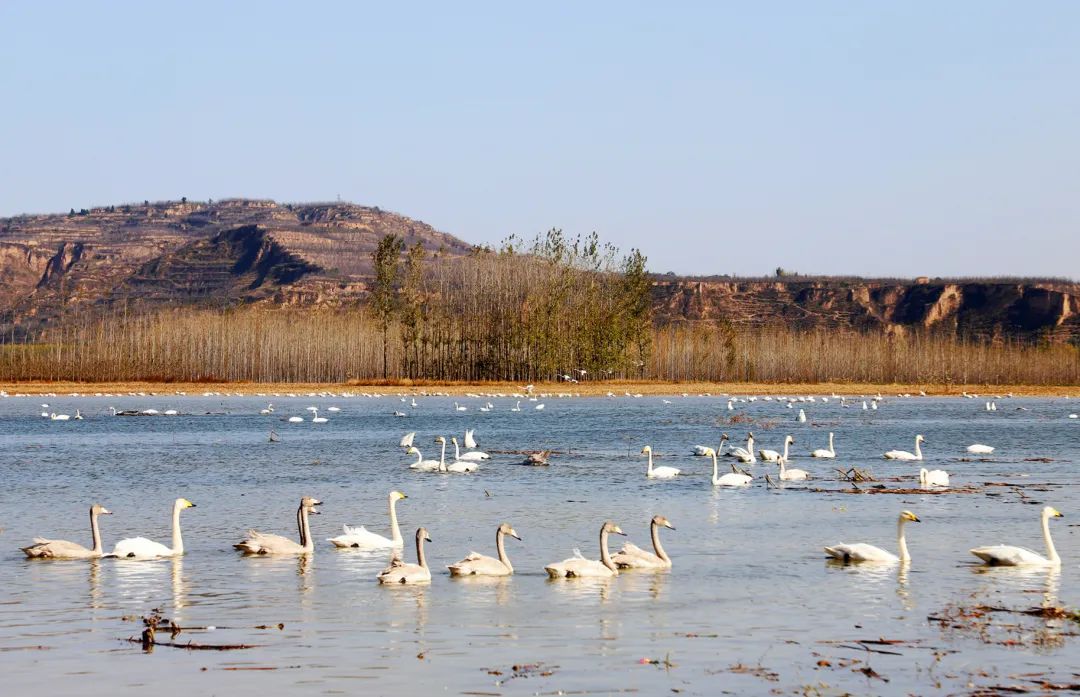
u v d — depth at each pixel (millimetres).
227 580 29812
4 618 25578
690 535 37406
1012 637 23766
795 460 65375
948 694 19922
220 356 176250
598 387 165750
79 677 20984
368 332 180625
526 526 39594
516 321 170250
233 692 20062
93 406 125375
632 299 172500
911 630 24406
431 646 23109
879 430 94000
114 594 28094
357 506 44969
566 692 20078
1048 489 50156
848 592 28250
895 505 44719
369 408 124688
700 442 79750
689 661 22000
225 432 88562
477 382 170125
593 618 25516
